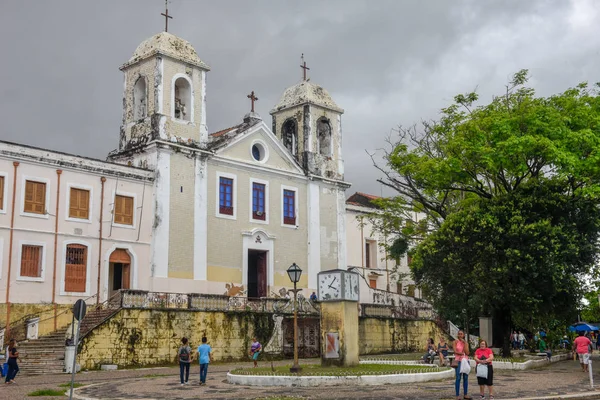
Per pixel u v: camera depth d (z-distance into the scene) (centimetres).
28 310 2742
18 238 2750
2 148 2734
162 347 2734
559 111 2950
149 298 2748
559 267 2612
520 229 2650
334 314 2172
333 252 4041
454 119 3275
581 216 2789
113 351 2575
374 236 4644
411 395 1638
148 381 2073
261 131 3784
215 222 3459
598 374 2398
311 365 2298
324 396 1611
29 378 2200
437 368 2159
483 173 3083
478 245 2748
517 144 2725
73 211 2944
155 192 3225
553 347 4044
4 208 2727
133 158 3362
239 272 3525
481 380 1573
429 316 4019
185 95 3503
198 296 2914
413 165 3262
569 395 1689
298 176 3925
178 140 3362
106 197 3056
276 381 1864
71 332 2575
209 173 3478
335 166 4162
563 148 2736
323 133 4234
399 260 4025
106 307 2780
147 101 3375
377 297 3931
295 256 3828
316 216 3975
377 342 3575
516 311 2820
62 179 2923
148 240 3172
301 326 3291
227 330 2969
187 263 3297
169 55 3372
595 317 5262
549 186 2816
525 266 2645
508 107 3119
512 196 2808
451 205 3566
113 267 3141
